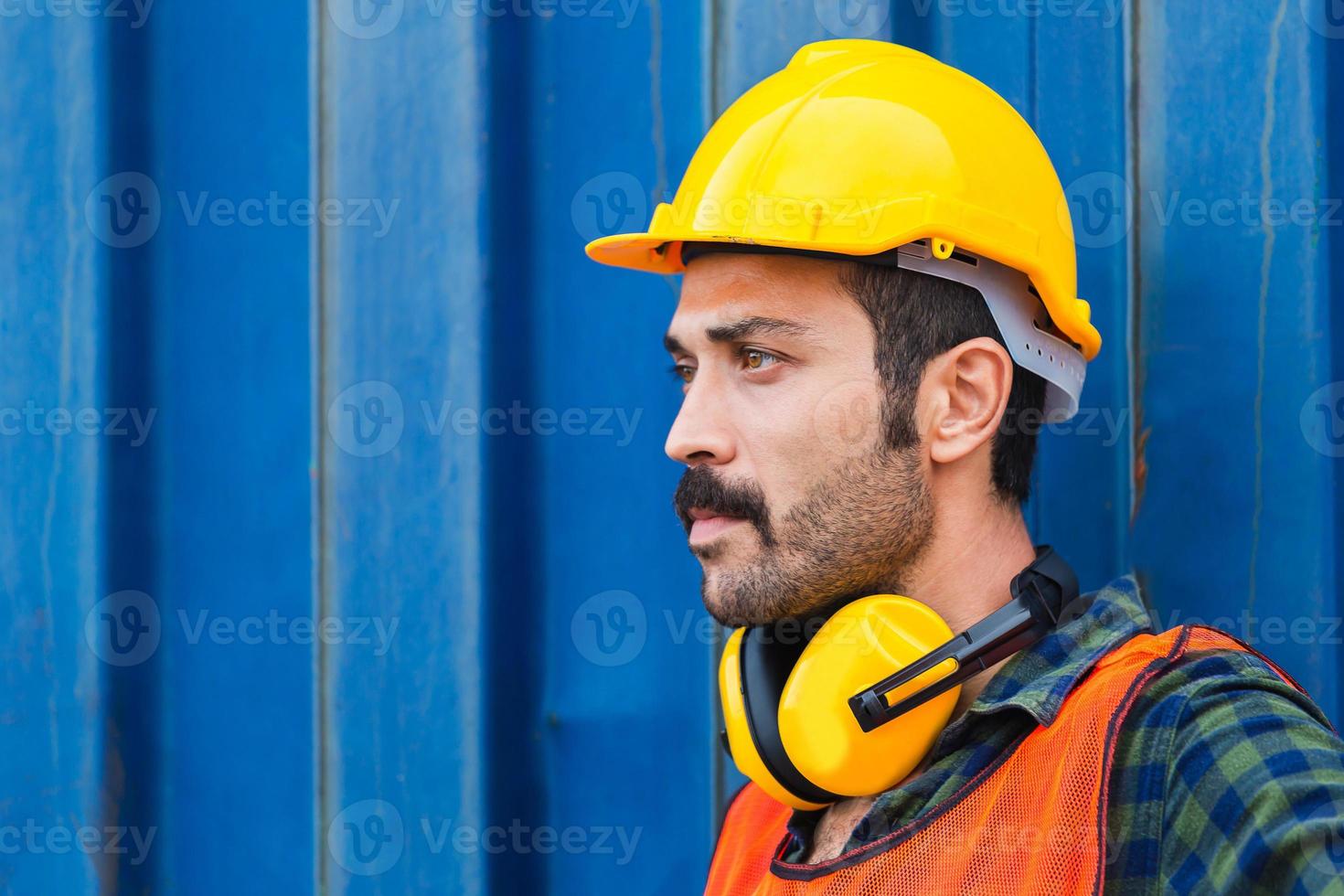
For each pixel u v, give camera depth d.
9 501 3.26
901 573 2.17
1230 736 1.73
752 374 2.17
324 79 3.11
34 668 3.26
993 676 2.08
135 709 3.23
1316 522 2.54
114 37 3.24
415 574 3.03
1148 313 2.68
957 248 2.15
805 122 2.16
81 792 3.22
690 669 2.94
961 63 2.80
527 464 3.02
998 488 2.22
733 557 2.15
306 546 3.14
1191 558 2.64
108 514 3.22
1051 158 2.74
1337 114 2.56
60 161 3.25
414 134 3.05
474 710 2.97
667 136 2.95
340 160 3.09
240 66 3.21
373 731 3.05
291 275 3.17
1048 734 1.89
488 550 2.98
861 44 2.34
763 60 2.87
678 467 2.95
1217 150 2.63
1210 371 2.63
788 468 2.12
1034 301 2.28
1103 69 2.71
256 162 3.20
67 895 3.23
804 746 2.00
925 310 2.14
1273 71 2.59
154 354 3.25
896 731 1.99
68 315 3.24
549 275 3.01
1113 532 2.70
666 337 2.28
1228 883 1.63
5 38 3.26
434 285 3.02
